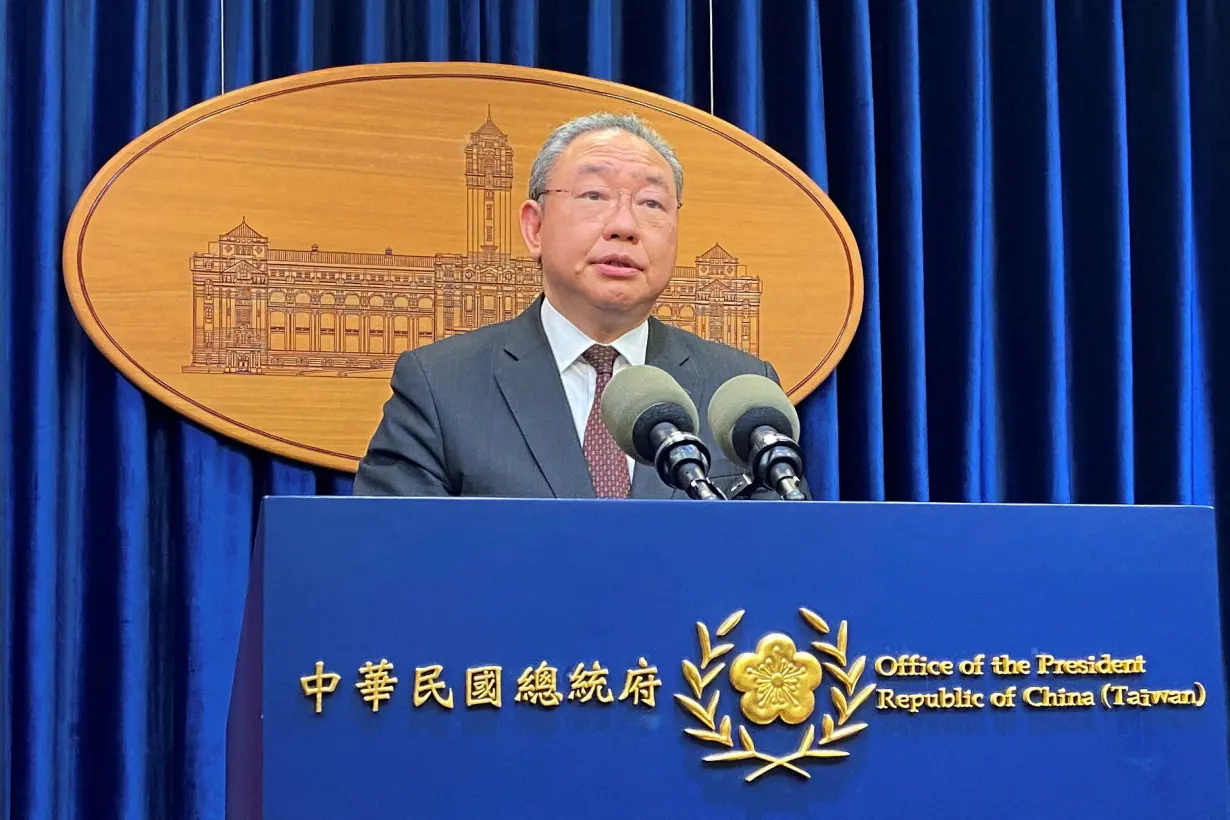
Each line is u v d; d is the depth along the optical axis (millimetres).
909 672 1130
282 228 2463
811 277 2648
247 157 2463
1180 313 2855
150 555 2398
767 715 1095
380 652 1048
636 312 2180
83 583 2354
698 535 1112
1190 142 2928
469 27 2625
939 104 2832
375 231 2502
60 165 2420
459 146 2549
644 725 1077
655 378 1362
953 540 1159
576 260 2166
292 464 2463
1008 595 1162
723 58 2738
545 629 1076
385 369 2477
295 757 1022
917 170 2758
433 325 2506
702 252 2615
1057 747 1148
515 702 1062
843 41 2791
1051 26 2871
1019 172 2850
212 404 2396
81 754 2307
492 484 1920
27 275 2379
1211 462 2877
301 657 1036
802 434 2652
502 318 2531
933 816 1113
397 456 1965
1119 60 2885
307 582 1046
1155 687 1176
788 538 1128
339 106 2512
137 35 2479
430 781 1039
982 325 2781
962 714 1136
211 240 2426
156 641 2385
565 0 2691
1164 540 1204
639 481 1947
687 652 1095
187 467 2406
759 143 2666
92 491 2377
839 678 1117
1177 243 2871
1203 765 1175
